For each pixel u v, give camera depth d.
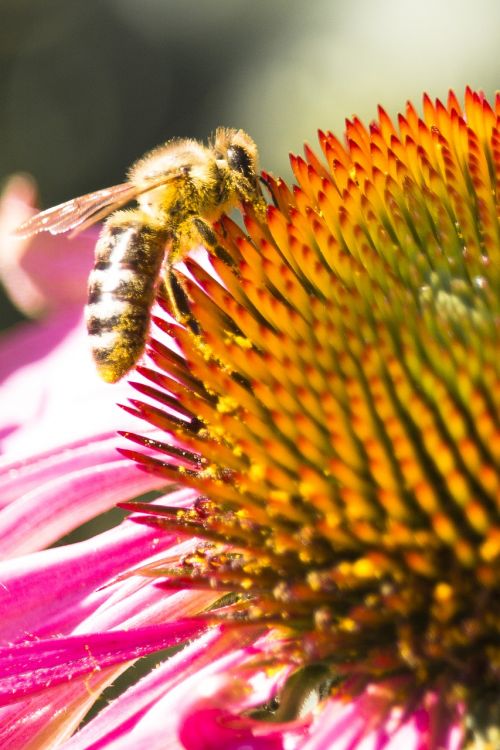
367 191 0.11
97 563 0.11
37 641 0.11
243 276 0.11
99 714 0.11
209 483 0.10
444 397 0.10
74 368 0.13
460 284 0.10
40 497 0.11
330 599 0.10
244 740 0.10
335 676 0.10
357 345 0.10
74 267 0.13
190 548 0.11
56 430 0.12
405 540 0.10
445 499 0.10
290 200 0.11
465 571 0.10
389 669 0.10
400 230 0.11
